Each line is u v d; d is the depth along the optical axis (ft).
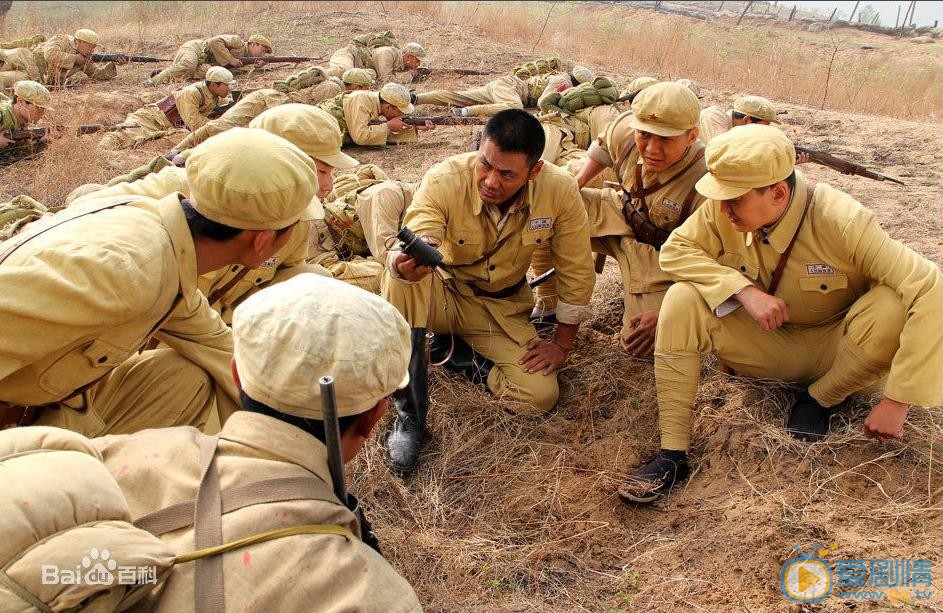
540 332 13.29
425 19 45.24
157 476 4.89
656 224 12.57
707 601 7.89
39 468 4.18
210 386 8.45
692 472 9.93
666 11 68.28
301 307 4.91
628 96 19.16
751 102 16.48
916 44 60.03
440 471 10.37
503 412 11.30
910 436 9.46
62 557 3.87
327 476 4.90
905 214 17.53
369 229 13.05
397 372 5.07
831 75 37.40
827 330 10.05
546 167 11.08
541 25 47.06
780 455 9.43
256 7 47.62
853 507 8.67
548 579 8.61
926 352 8.46
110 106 27.94
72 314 6.05
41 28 42.98
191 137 22.88
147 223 6.68
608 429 11.15
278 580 4.27
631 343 12.10
